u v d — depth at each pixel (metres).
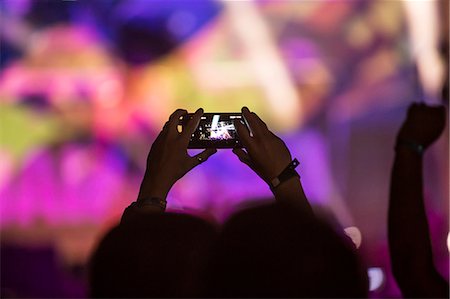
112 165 8.64
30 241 8.09
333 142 8.73
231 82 8.99
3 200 8.35
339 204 8.49
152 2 8.74
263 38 8.89
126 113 8.80
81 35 8.74
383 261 6.93
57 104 8.73
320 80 8.86
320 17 8.78
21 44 8.68
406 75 8.56
